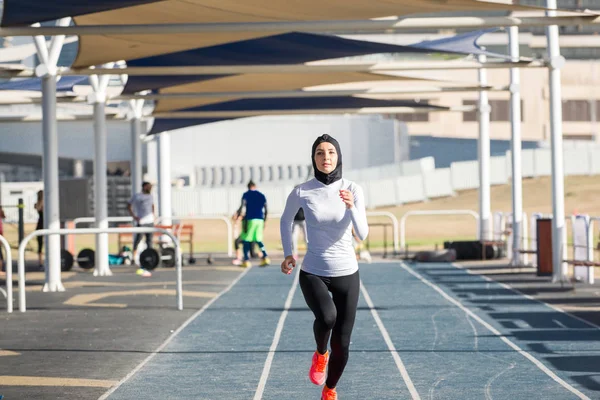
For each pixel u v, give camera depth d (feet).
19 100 133.18
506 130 469.16
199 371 56.90
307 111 151.53
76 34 75.51
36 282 123.24
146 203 142.82
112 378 54.80
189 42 90.89
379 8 77.00
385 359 60.39
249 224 147.33
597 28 499.92
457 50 115.55
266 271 139.74
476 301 94.84
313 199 44.32
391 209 340.18
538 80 464.65
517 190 138.00
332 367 44.93
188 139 349.00
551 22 76.64
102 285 117.39
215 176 349.82
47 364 59.77
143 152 326.65
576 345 64.95
